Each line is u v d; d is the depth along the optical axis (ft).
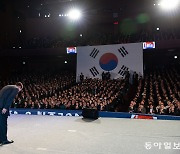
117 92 47.83
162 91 46.34
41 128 18.62
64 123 20.62
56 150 12.63
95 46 62.95
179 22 72.84
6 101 14.03
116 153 12.12
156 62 74.33
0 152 12.28
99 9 82.69
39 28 87.71
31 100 45.32
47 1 83.97
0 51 77.10
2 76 75.36
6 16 80.84
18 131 17.61
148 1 77.97
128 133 16.43
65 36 85.71
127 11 80.53
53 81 64.54
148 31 69.97
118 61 60.23
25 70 82.33
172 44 60.29
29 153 12.10
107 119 22.47
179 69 63.00
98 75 61.82
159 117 22.76
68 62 83.20
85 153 12.14
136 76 57.47
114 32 80.64
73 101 39.34
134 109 36.70
